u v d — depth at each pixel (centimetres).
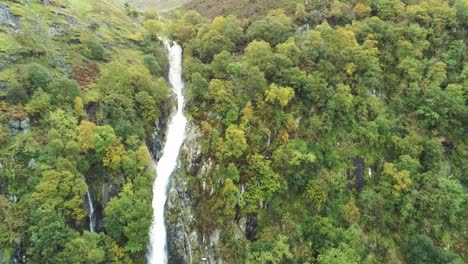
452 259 5697
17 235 4672
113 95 6788
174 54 10200
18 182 5097
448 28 8794
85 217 5506
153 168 6381
